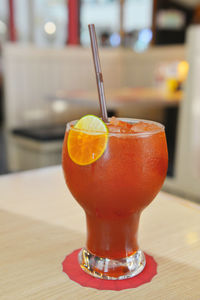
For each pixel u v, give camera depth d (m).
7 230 0.46
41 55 2.46
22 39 3.38
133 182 0.34
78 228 0.47
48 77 2.53
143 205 0.37
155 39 3.22
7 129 2.40
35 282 0.35
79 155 0.35
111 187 0.34
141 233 0.46
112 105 1.68
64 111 2.67
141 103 1.65
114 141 0.34
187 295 0.34
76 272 0.37
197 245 0.43
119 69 2.99
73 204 0.55
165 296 0.34
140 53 2.85
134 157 0.34
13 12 3.25
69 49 2.61
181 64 2.14
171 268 0.38
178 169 1.74
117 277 0.36
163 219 0.50
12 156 2.35
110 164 0.34
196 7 3.19
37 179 0.65
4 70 2.35
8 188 0.61
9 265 0.38
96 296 0.33
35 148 2.12
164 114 2.74
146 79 2.83
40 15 3.34
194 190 1.68
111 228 0.37
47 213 0.52
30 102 2.47
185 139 1.67
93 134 0.34
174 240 0.45
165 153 0.38
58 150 2.14
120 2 3.17
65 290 0.34
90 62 2.75
